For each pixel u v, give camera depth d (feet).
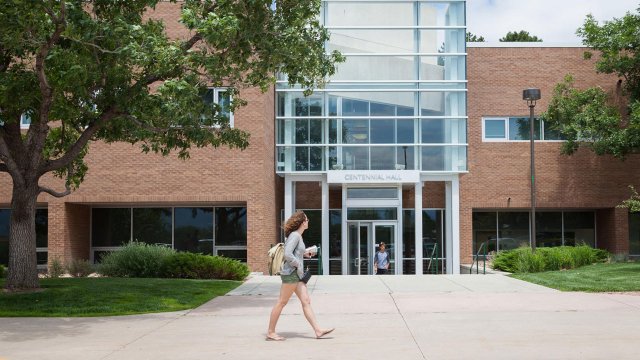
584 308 43.34
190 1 49.90
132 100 48.93
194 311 44.78
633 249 108.06
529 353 28.96
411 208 105.50
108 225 94.94
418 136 96.22
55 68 44.83
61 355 29.76
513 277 68.49
